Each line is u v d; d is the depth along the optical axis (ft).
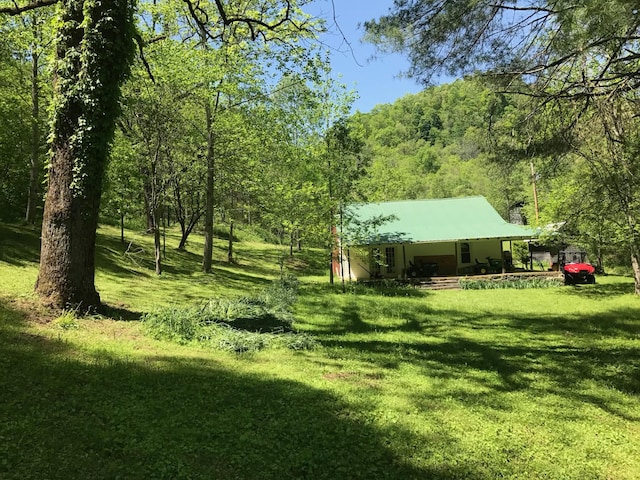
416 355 28.89
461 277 84.02
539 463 14.05
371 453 13.71
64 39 26.09
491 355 30.04
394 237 86.94
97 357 19.60
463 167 249.55
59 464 11.12
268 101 65.67
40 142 64.54
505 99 32.14
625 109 28.91
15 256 43.68
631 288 73.72
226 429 14.25
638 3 18.67
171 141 55.16
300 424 15.28
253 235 138.51
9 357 17.53
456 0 26.35
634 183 34.17
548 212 75.05
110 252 62.08
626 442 16.07
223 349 25.38
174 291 47.70
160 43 47.83
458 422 16.89
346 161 68.54
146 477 11.15
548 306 57.88
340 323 40.55
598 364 28.40
